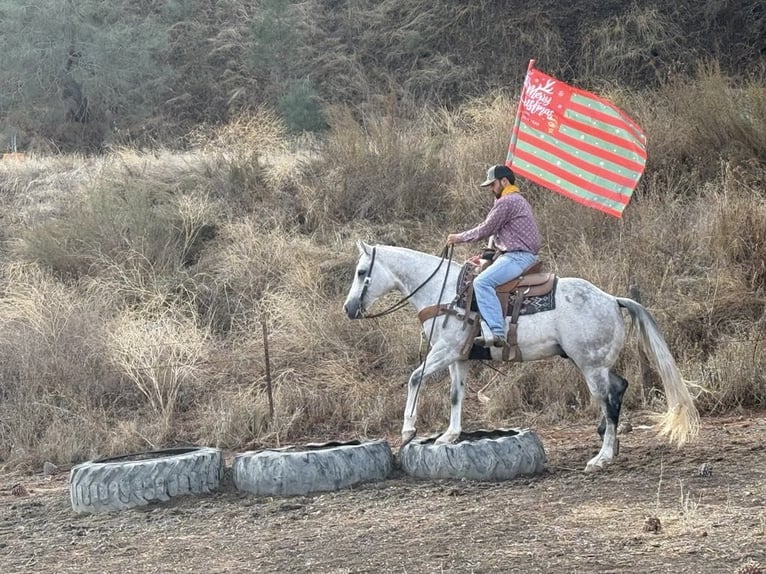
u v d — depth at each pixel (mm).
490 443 8844
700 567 5840
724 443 9844
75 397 12875
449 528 7113
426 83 26906
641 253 14633
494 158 17516
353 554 6633
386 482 8898
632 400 12195
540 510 7516
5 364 13258
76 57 27578
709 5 25984
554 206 15906
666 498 7691
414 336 13781
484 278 8938
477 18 28250
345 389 13039
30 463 11664
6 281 15914
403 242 16422
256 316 14828
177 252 16328
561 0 27766
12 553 7367
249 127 20109
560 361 12594
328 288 15508
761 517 6879
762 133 16609
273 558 6691
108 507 8578
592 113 11641
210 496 8812
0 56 27062
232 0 31609
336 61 28172
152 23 29281
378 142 18344
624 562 6031
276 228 16719
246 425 12141
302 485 8664
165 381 13023
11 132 27328
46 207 18203
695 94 18266
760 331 13031
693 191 16578
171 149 23812
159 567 6691
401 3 30125
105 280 15594
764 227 14422
